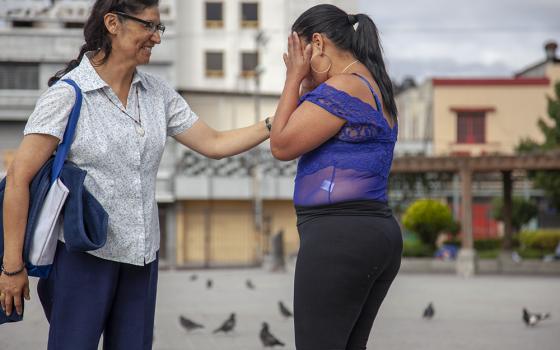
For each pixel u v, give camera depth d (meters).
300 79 3.32
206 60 41.34
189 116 3.84
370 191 3.26
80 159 3.40
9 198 3.29
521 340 8.72
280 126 3.26
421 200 29.66
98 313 3.42
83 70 3.46
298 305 3.28
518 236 32.16
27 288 3.37
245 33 41.53
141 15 3.45
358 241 3.20
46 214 3.31
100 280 3.43
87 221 3.32
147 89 3.64
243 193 37.47
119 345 3.54
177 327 9.88
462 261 24.59
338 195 3.23
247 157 37.72
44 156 3.36
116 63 3.49
